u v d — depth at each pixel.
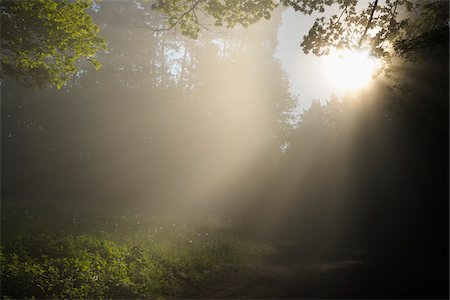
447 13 12.84
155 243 15.70
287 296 10.41
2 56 13.50
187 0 12.95
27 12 12.47
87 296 9.09
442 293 10.01
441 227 22.03
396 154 25.36
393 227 27.34
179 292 10.90
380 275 12.72
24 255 10.95
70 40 13.58
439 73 11.73
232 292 11.13
